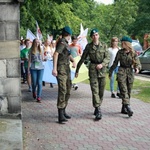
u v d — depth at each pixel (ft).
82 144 15.92
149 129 18.61
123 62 21.02
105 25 57.26
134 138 16.98
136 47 68.28
